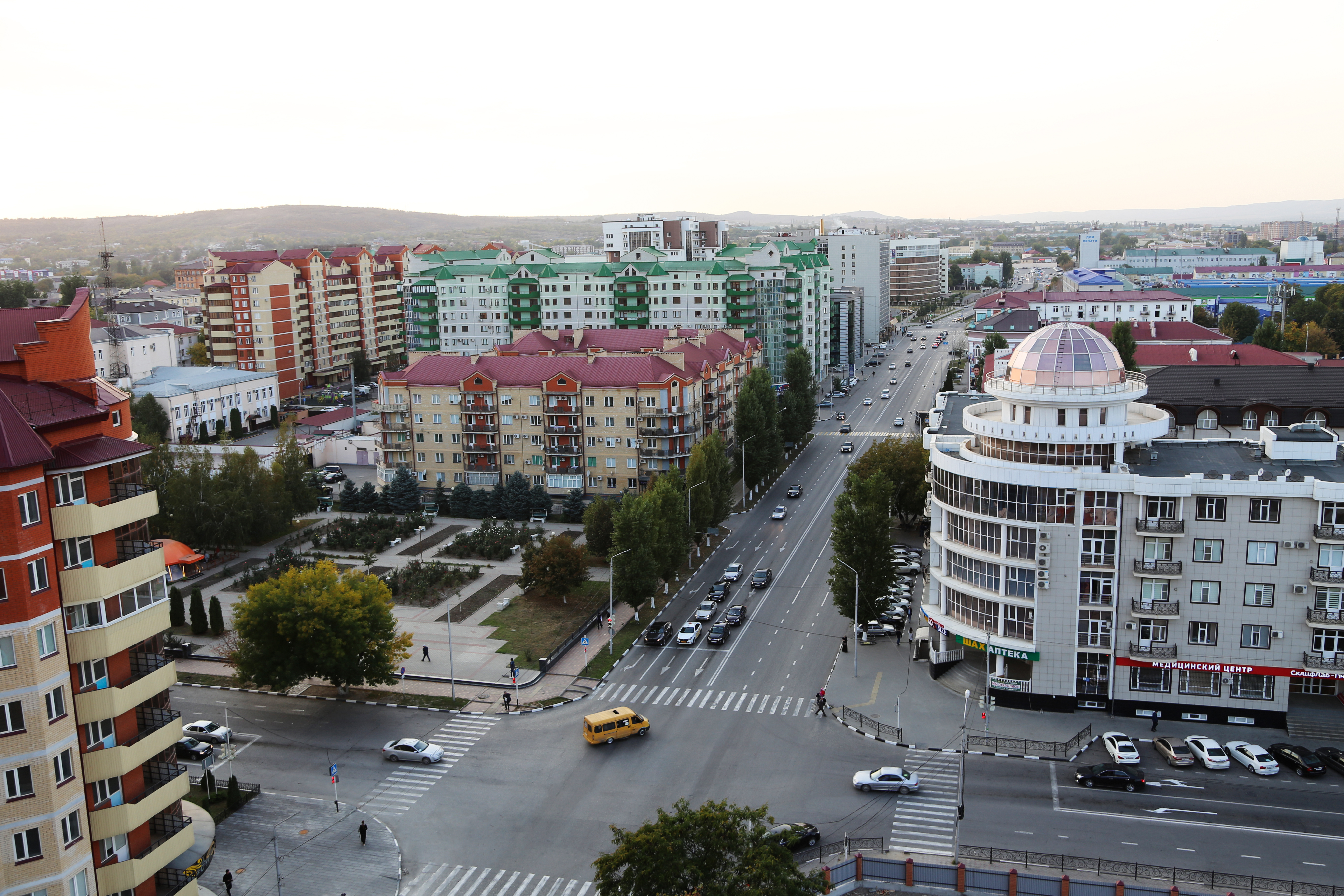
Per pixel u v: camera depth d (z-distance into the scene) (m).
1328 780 70.12
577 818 67.31
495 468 147.38
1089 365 79.69
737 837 47.84
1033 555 80.25
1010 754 74.75
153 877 51.56
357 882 60.50
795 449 185.25
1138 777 69.00
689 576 120.00
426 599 111.31
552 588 107.94
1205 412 115.06
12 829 44.31
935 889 57.47
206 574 121.06
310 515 147.50
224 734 79.50
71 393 51.16
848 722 80.88
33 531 44.75
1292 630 75.38
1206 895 55.56
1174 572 76.31
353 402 199.25
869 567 96.69
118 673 49.91
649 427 140.00
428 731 81.12
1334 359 186.12
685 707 84.75
